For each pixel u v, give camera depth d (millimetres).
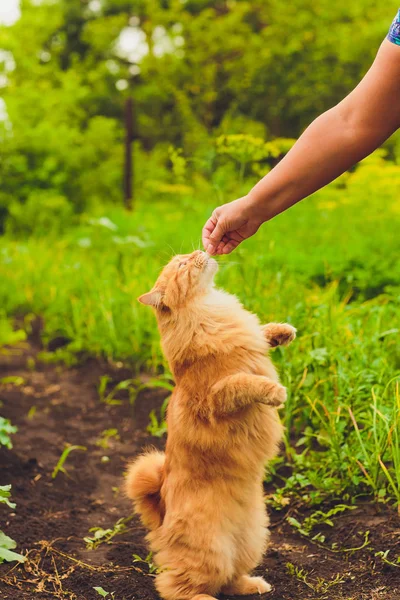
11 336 3594
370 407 2129
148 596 1748
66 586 1771
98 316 3412
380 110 1354
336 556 1856
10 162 6270
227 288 2887
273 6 10328
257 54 10094
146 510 1812
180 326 1701
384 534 1866
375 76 1349
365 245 3703
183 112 10805
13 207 6008
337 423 2078
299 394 2285
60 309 3713
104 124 7457
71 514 2113
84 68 11492
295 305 2660
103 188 7004
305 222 4547
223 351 1676
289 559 1870
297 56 9867
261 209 1500
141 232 4609
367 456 1979
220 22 10414
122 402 2840
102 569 1849
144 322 3223
